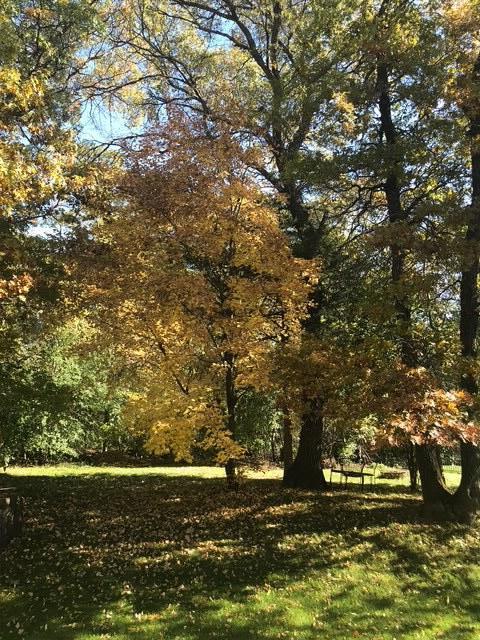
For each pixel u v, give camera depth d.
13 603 6.48
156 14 18.31
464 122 11.59
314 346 10.21
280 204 14.64
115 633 5.81
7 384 12.35
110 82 19.16
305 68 13.03
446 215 9.37
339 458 22.45
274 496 13.37
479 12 10.32
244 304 11.46
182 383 12.55
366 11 12.24
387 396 8.46
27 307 11.42
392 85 11.72
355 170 11.33
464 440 8.07
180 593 6.93
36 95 9.80
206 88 17.77
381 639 5.73
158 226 11.38
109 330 12.38
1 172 7.63
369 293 10.75
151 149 11.80
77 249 12.10
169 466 22.42
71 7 13.03
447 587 7.18
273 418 20.02
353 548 8.78
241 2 17.78
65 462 22.75
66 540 9.27
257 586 7.18
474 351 11.46
